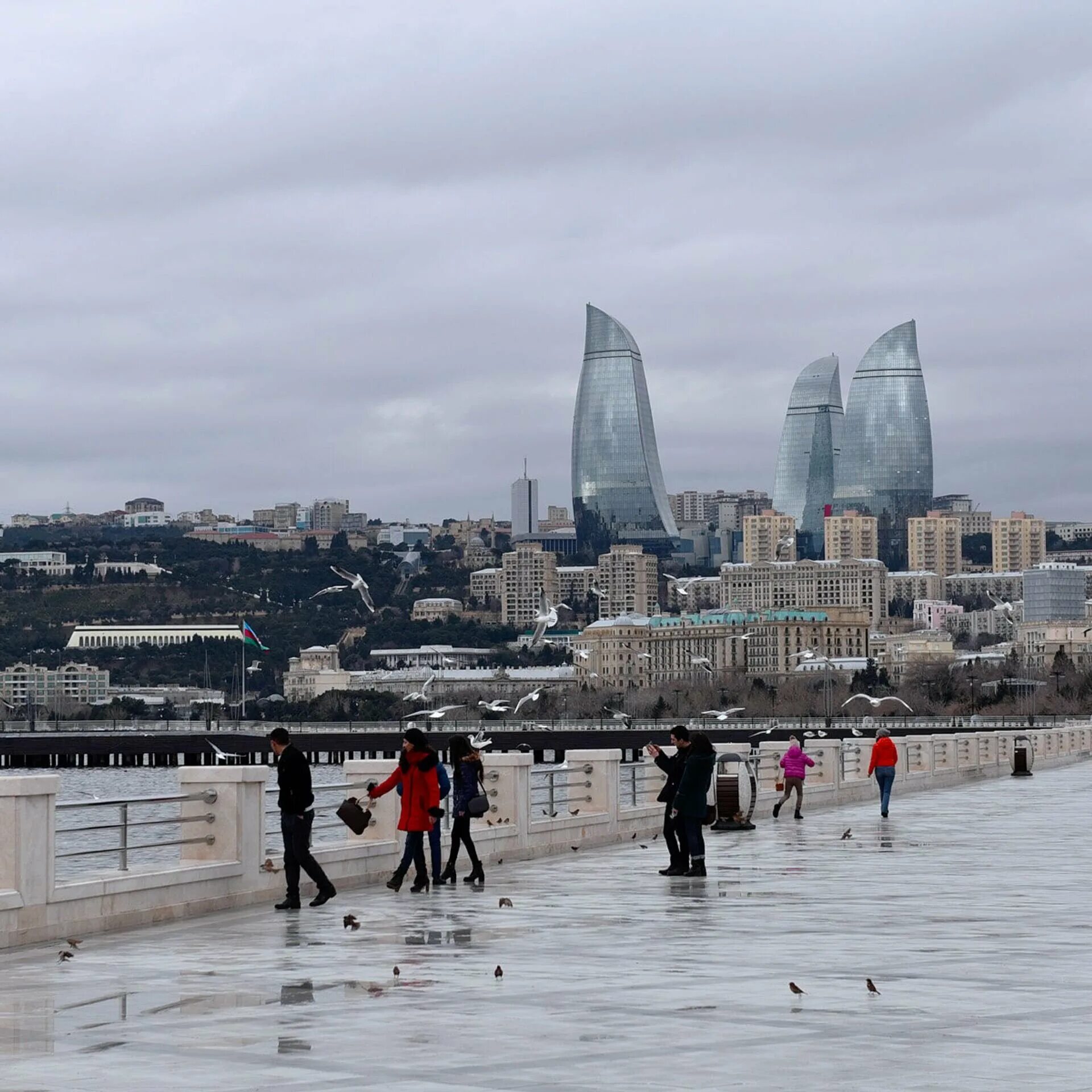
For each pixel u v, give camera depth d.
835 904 29.09
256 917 27.64
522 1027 17.89
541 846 39.31
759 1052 16.56
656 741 185.50
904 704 104.56
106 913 25.80
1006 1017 18.30
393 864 33.53
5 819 24.30
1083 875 34.31
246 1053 16.64
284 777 28.80
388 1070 15.81
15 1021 18.31
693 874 34.12
